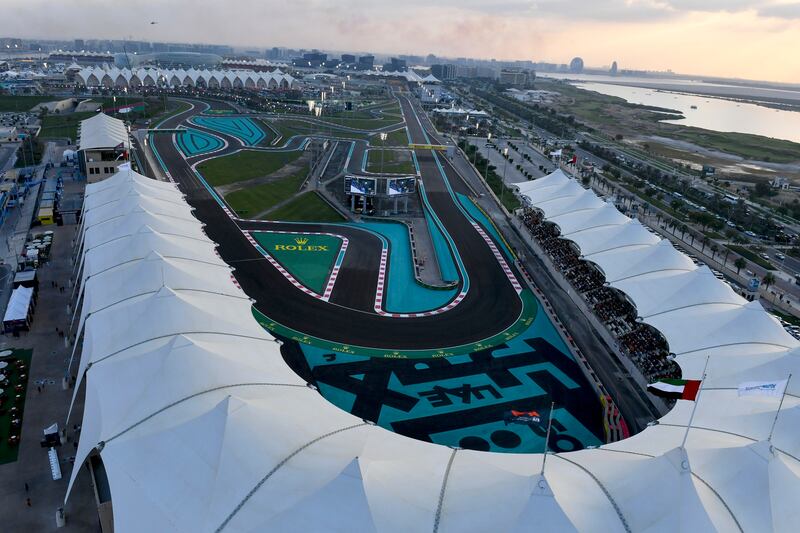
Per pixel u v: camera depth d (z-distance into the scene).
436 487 31.48
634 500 30.80
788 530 30.64
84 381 51.19
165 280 53.19
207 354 40.69
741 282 89.88
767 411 39.94
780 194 157.00
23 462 41.44
